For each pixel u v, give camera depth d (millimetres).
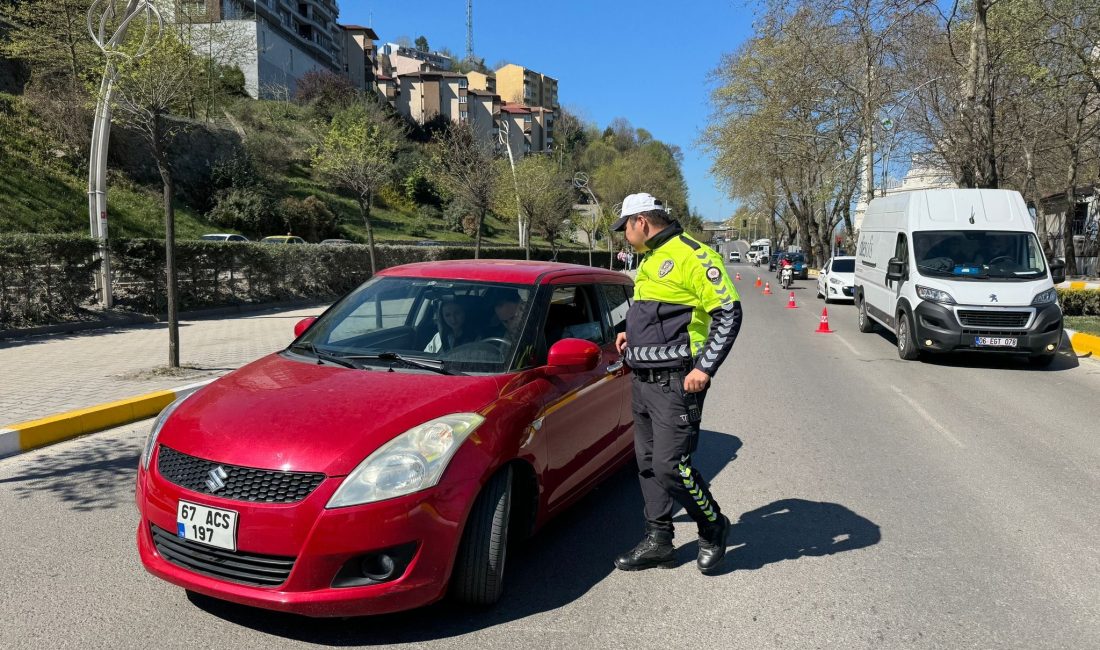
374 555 2930
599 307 4883
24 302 12336
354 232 45312
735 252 86062
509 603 3463
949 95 21500
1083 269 32875
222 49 35219
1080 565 3988
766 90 34219
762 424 7176
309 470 2875
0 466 5457
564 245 68125
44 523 4363
